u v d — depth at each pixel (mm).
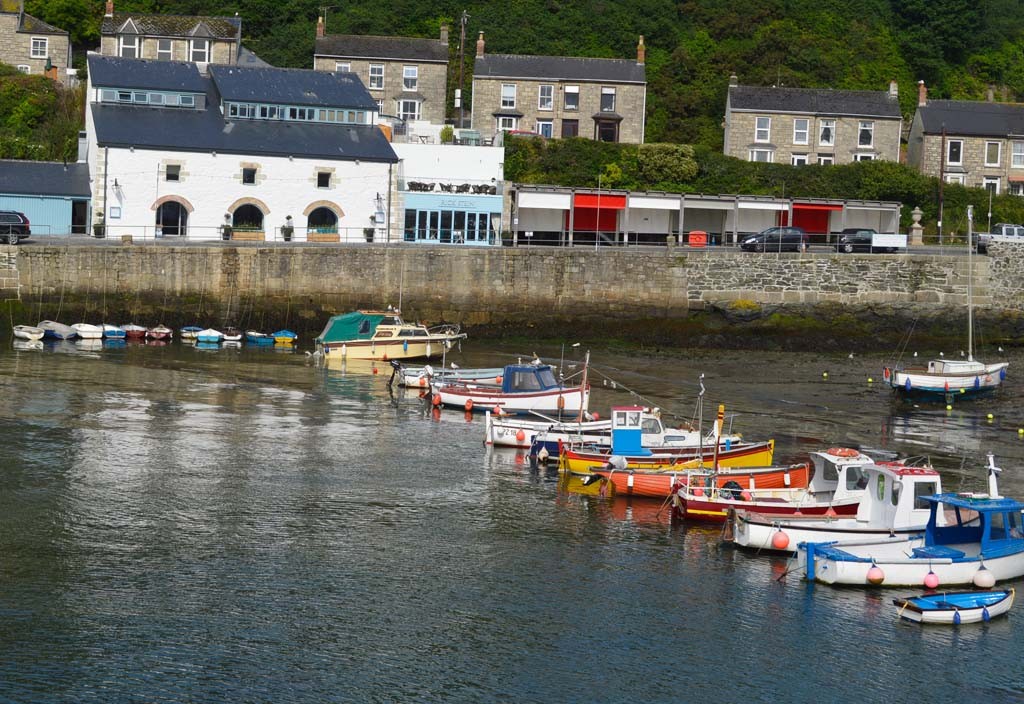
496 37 99812
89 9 98125
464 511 32844
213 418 43094
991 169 88375
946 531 28766
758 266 66500
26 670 22750
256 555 28812
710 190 81562
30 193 68312
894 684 23438
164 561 28188
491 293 65250
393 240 71438
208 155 68625
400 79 88062
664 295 66188
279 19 101562
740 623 25797
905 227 83188
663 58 100625
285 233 69812
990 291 67375
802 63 100250
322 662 23547
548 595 26984
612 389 51500
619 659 24078
